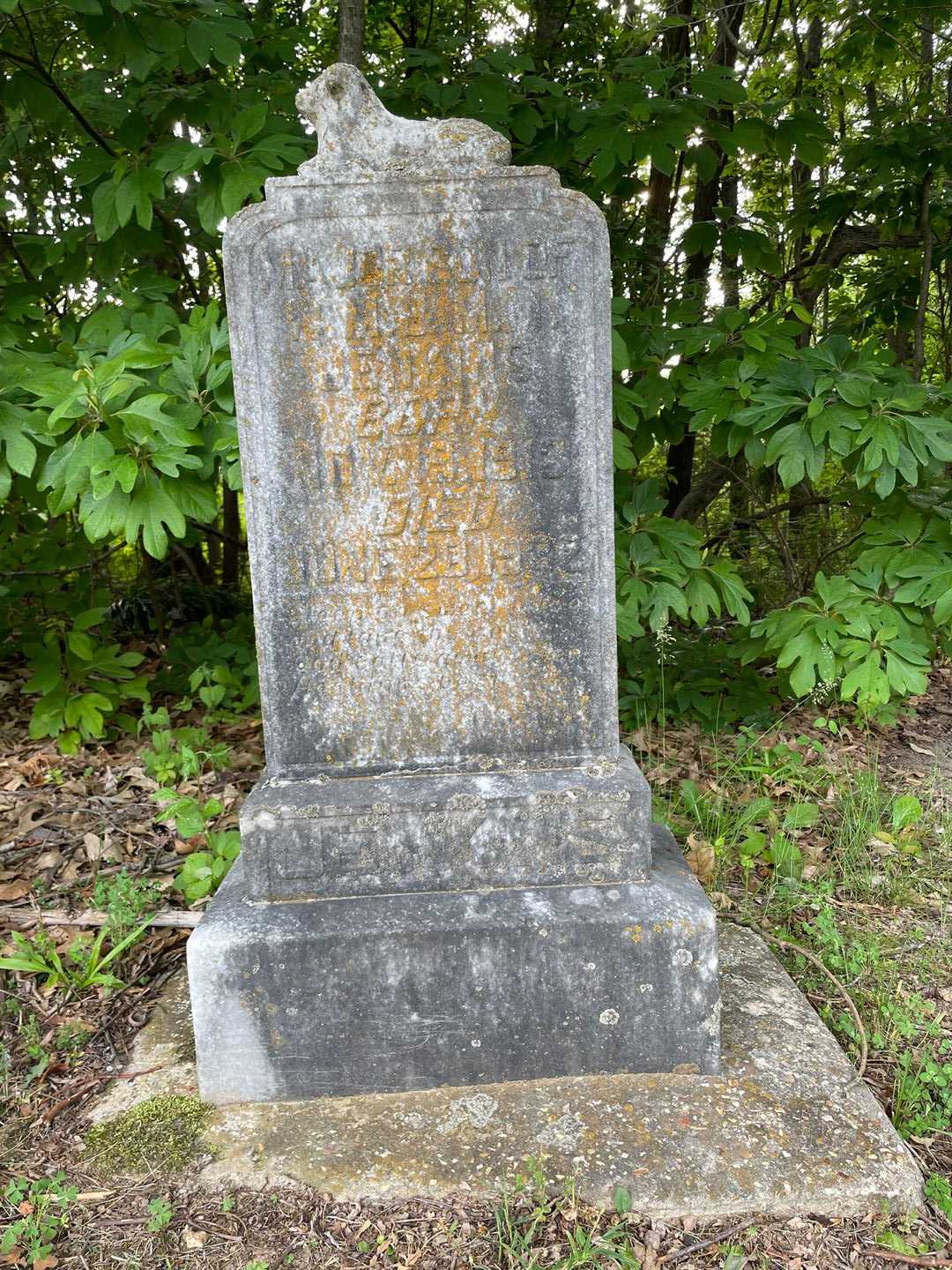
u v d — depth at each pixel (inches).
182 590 257.4
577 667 91.7
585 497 88.7
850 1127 81.5
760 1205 74.7
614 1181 75.9
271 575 88.5
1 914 117.9
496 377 86.2
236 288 83.6
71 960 110.2
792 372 139.2
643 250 227.0
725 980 103.3
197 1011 85.0
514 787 89.7
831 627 137.9
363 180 82.5
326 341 85.0
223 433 115.3
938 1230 73.7
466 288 84.5
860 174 224.8
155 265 221.3
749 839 130.3
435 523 88.5
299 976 85.0
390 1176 76.9
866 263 303.9
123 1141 81.8
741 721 183.8
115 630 255.4
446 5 281.4
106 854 134.6
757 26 312.5
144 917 117.6
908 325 256.7
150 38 136.4
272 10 237.6
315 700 91.0
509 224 83.5
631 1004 87.0
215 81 150.8
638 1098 84.5
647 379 154.4
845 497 184.1
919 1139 84.2
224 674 179.9
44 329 156.7
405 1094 86.7
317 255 83.5
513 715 92.2
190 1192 76.8
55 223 212.7
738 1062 89.5
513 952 85.7
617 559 144.3
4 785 158.7
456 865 89.4
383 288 84.3
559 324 85.4
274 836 88.1
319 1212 74.7
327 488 87.4
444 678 91.1
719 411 138.1
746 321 151.6
